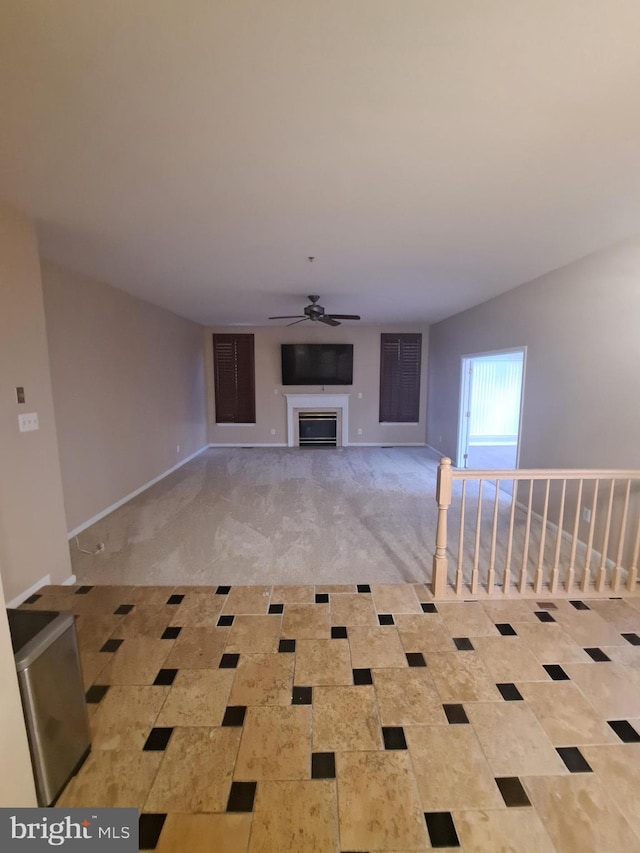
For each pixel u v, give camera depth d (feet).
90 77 4.25
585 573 8.63
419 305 18.78
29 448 8.27
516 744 5.18
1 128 5.16
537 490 13.51
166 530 12.84
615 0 3.37
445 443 23.31
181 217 8.21
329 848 4.07
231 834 4.18
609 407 10.31
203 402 25.71
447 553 11.16
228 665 6.52
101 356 14.01
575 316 11.50
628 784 4.69
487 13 3.53
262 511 14.61
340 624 7.56
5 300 7.63
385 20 3.60
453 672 6.39
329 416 26.71
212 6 3.44
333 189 6.99
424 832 4.20
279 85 4.39
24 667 4.06
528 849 4.06
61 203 7.52
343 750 5.08
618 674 6.37
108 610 7.99
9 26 3.61
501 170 6.33
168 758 4.97
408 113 4.91
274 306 18.76
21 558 8.13
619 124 5.11
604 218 8.32
